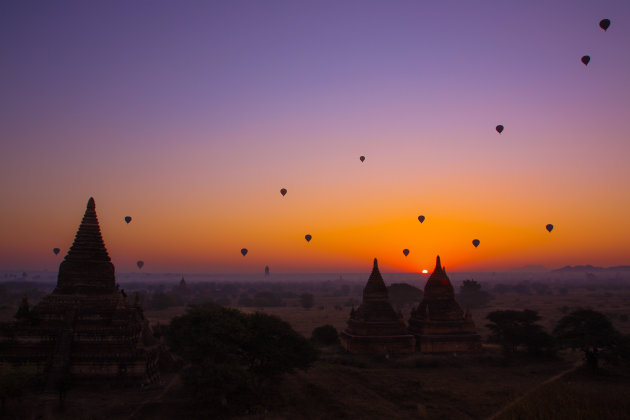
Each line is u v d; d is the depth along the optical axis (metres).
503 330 62.44
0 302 167.12
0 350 42.41
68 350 42.22
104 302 46.81
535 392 42.91
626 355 50.31
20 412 34.59
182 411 36.91
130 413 35.97
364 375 50.44
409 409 39.16
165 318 121.62
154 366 46.53
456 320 63.31
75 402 37.44
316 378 49.03
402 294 160.62
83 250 48.50
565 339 54.34
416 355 59.38
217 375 35.94
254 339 41.44
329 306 179.38
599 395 41.28
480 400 41.38
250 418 35.50
